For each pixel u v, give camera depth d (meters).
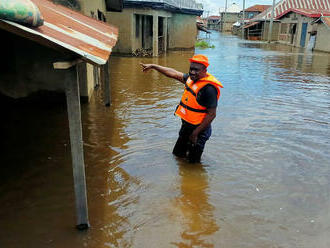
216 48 27.56
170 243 3.28
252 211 3.88
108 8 14.81
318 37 26.73
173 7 21.81
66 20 4.66
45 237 3.29
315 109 8.17
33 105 7.49
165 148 5.54
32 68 7.43
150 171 4.75
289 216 3.80
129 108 7.77
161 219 3.67
